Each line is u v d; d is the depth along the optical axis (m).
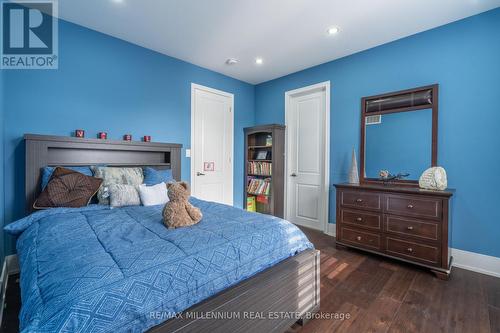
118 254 1.08
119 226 1.51
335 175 3.36
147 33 2.68
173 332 0.91
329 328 1.50
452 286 2.00
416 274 2.21
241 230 1.45
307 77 3.68
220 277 1.14
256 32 2.65
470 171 2.33
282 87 4.03
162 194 2.36
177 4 2.18
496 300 1.79
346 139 3.24
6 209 2.14
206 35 2.71
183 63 3.40
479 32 2.27
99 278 0.88
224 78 3.95
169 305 0.95
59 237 1.32
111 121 2.74
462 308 1.69
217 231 1.42
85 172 2.37
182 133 3.41
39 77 2.29
